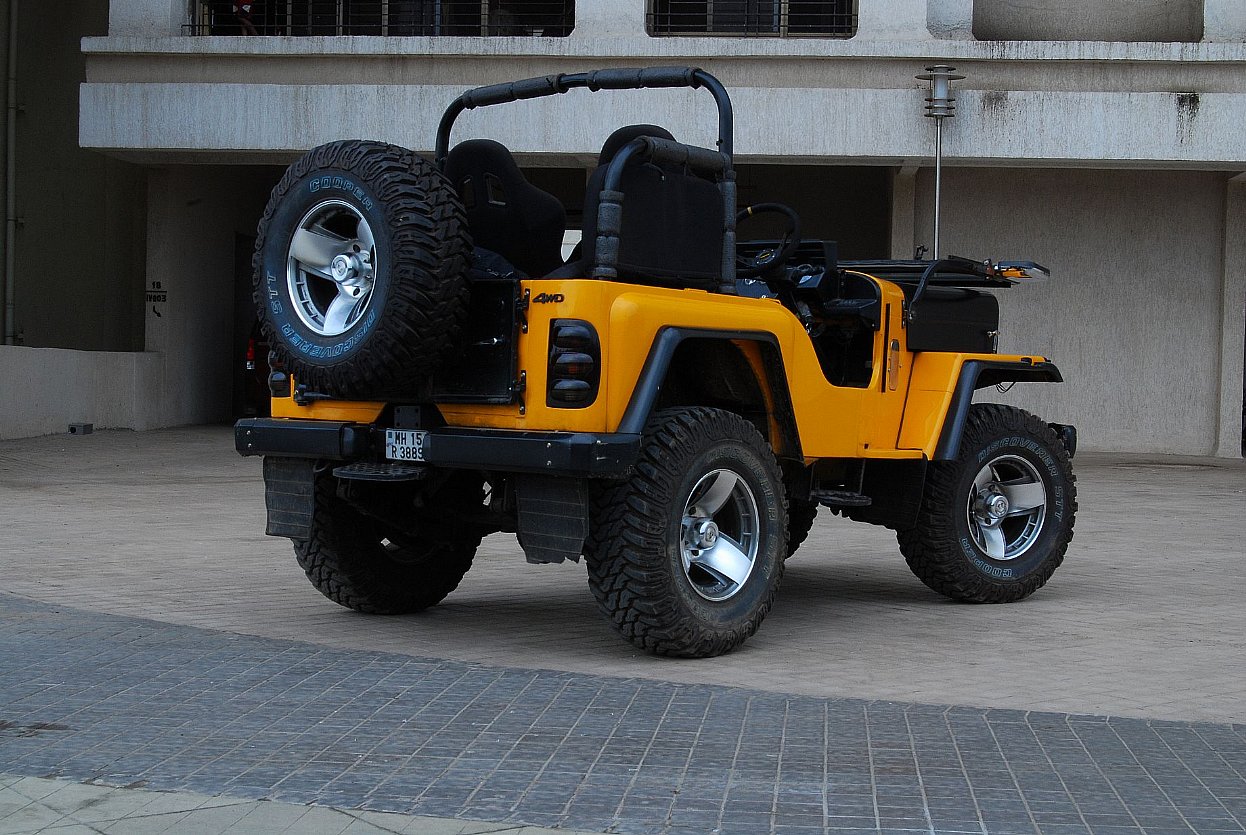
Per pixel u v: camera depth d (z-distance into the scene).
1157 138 16.73
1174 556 9.38
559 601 7.39
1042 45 16.72
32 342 19.83
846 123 16.89
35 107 19.80
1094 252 18.75
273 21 19.16
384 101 17.42
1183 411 18.77
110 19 17.91
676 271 5.96
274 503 6.41
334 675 5.41
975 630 6.66
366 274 5.83
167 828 3.72
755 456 6.02
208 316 21.47
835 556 9.33
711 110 17.03
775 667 5.76
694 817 3.82
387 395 5.94
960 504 7.31
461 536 6.82
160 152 18.16
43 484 13.15
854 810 3.88
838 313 6.99
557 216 6.11
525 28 18.98
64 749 4.42
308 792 4.00
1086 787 4.09
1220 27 16.84
